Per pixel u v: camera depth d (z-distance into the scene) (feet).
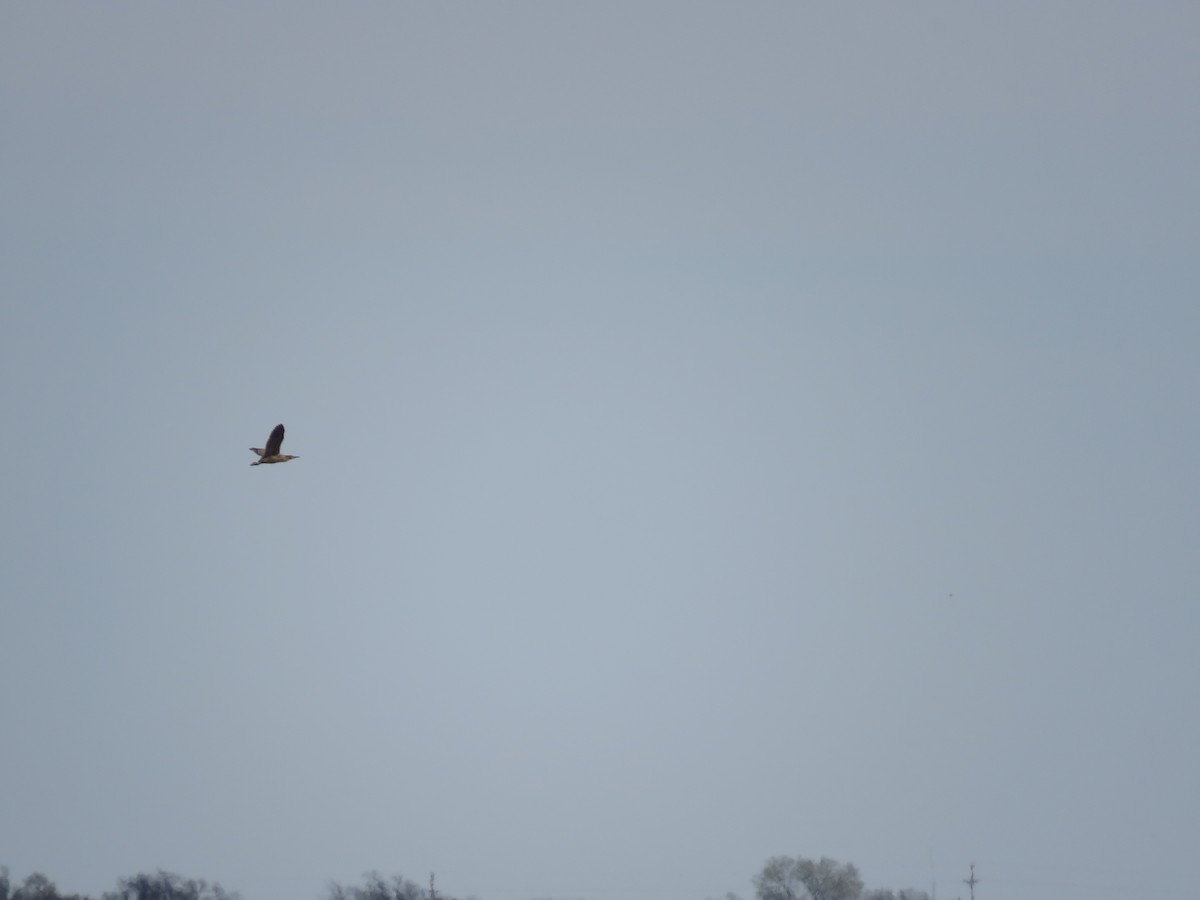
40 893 493.77
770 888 526.98
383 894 528.63
